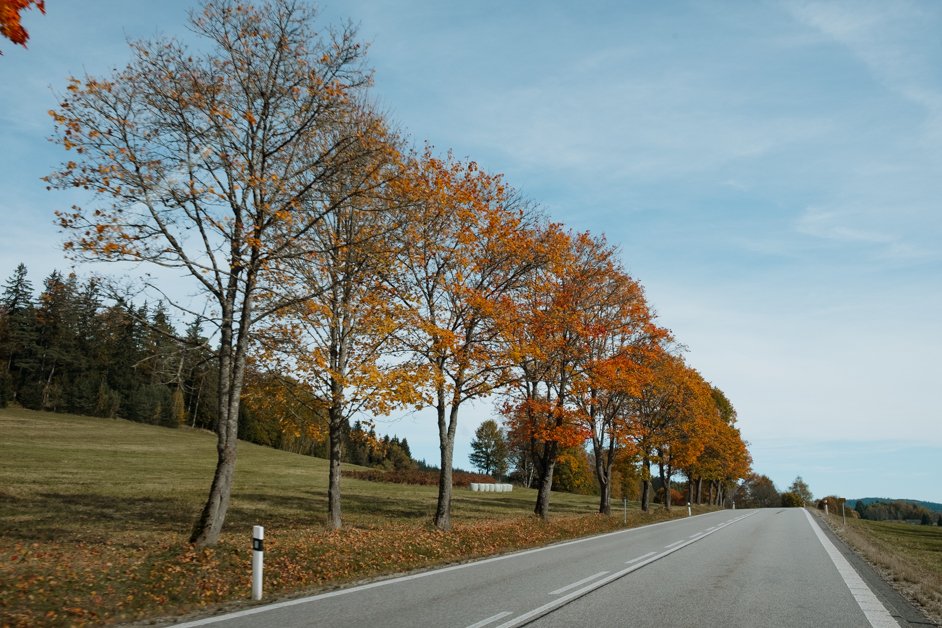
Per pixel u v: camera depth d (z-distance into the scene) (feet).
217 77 42.68
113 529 57.36
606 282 94.07
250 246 42.04
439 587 31.94
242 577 31.40
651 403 129.49
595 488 302.04
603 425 109.50
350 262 53.67
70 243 37.45
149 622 23.04
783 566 45.27
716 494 302.45
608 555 49.85
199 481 111.96
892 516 539.29
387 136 49.47
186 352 43.27
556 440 80.89
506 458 314.76
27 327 226.99
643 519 111.96
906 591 35.35
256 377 55.83
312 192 48.16
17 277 233.76
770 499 422.41
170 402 234.58
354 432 58.54
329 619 23.75
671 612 26.78
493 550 51.65
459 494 153.79
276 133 44.06
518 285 71.97
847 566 46.73
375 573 37.04
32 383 224.53
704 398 151.74
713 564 45.32
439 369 58.54
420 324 56.59
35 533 51.90
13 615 22.44
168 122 40.32
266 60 43.47
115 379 236.02
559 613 25.96
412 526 75.15
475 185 66.90
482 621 23.98
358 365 51.60
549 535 67.51
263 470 156.97
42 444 148.56
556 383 84.58
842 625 25.21
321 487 127.65
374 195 46.47
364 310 56.18
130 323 42.65
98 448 155.63
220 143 41.70
